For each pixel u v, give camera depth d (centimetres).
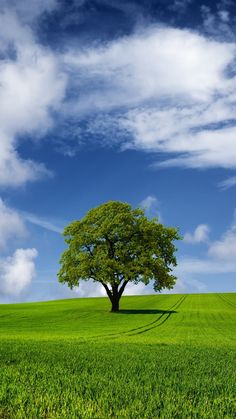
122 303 10638
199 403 967
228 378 1397
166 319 6712
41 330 5247
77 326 5844
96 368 1555
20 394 1004
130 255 7512
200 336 4203
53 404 920
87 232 7469
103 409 885
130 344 2839
